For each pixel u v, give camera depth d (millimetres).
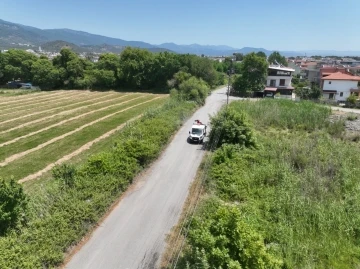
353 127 34656
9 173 23000
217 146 26203
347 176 20484
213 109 43688
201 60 67500
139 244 13992
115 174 18516
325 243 13906
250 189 18625
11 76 81938
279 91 61781
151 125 28516
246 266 10320
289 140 28359
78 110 47438
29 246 12008
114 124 38219
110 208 16828
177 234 14727
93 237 14352
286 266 12195
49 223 13422
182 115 35969
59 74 76938
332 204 16766
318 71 75500
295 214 15859
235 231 10766
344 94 60156
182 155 25359
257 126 33688
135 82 72562
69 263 12578
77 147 29344
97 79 75000
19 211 13125
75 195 15797
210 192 18656
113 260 12906
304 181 19312
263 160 22734
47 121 39938
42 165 24703
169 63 69750
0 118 41469
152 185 19875
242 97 57656
